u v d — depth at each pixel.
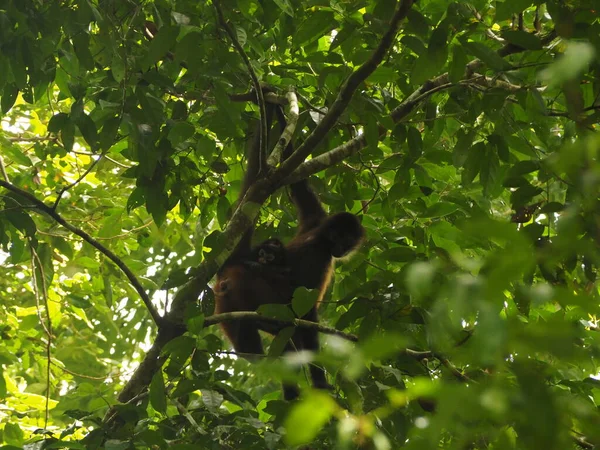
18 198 11.27
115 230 15.51
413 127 11.55
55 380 18.16
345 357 3.46
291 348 11.98
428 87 11.80
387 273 9.45
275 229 14.52
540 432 2.82
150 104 10.47
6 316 17.66
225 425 9.13
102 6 10.46
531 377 2.93
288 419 2.74
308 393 2.81
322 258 13.71
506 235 2.67
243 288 12.71
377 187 13.09
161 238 17.89
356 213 14.21
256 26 11.71
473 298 2.76
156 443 8.72
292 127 11.50
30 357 17.95
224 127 11.43
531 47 8.90
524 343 2.67
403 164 11.95
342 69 11.20
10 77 10.96
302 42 10.80
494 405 2.79
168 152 11.57
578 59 2.48
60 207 16.19
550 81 2.52
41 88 11.35
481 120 12.91
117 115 10.37
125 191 18.14
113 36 10.10
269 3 10.96
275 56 13.02
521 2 8.19
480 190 13.95
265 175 10.74
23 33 10.21
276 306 8.84
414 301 9.03
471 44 9.03
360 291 9.47
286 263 13.37
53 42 10.55
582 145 2.61
